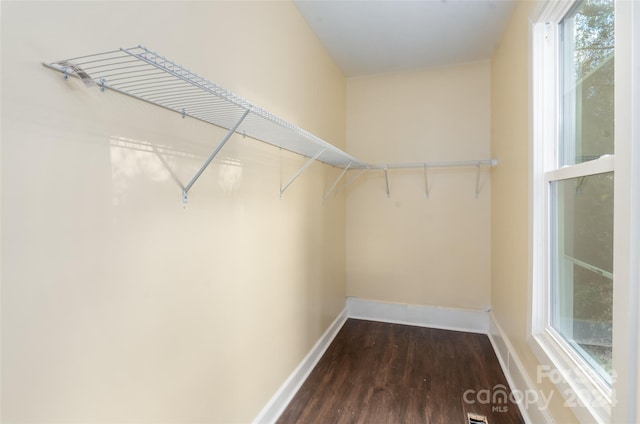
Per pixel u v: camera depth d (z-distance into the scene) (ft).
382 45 8.58
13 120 2.18
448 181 9.96
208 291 4.18
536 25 5.22
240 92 4.80
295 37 6.80
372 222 10.69
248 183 5.10
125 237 3.01
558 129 4.98
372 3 6.74
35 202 2.31
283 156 6.26
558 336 4.85
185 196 3.77
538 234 5.25
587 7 4.10
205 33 4.05
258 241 5.40
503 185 7.78
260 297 5.47
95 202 2.73
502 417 5.82
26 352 2.28
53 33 2.40
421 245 10.27
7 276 2.17
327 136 8.95
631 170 2.74
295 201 6.86
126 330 3.04
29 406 2.31
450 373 7.31
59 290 2.47
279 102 6.07
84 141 2.64
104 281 2.82
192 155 3.87
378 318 10.64
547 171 5.12
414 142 10.25
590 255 3.96
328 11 7.02
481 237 9.71
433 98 10.05
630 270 2.75
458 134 9.85
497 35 8.04
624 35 2.85
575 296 4.40
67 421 2.55
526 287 5.77
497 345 8.33
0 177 2.12
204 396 4.13
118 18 2.92
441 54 9.14
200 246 4.03
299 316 7.07
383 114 10.51
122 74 2.89
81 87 2.61
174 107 3.56
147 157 3.25
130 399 3.09
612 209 3.44
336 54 9.07
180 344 3.72
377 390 6.69
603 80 3.68
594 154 3.90
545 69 5.17
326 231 8.86
